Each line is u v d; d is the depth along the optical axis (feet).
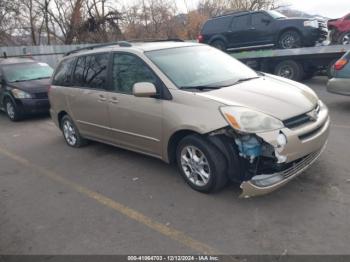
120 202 13.12
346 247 9.51
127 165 16.65
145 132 14.47
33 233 11.59
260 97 12.23
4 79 31.22
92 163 17.46
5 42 74.64
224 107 11.60
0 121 31.27
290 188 12.73
